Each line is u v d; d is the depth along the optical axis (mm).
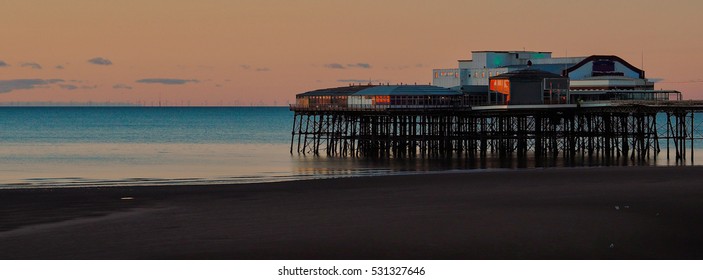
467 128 157125
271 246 47156
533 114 135875
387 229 51531
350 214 57531
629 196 65250
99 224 54250
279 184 76562
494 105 134500
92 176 102188
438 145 149750
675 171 85562
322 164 121125
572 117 131500
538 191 69500
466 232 50406
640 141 135500
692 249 45969
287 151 159875
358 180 79250
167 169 114375
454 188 72250
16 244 48188
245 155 146875
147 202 64562
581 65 151375
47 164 125750
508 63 171875
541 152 133875
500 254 45219
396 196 67188
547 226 52000
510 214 56750
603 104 121062
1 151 159250
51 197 67375
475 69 170375
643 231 50219
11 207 62062
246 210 59969
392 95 141625
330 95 149750
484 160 125188
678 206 59344
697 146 170125
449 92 143875
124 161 132125
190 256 44969
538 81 136125
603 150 139125
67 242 48625
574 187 72062
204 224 53938
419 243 47656
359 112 144625
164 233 50906
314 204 62906
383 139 137375
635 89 143875
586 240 48031
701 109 117250
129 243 48188
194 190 72375
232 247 46969
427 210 59062
